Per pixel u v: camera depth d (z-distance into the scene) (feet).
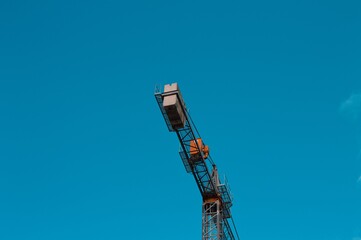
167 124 191.31
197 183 201.98
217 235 190.60
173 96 180.24
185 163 200.44
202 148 202.59
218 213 196.65
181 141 196.03
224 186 206.69
